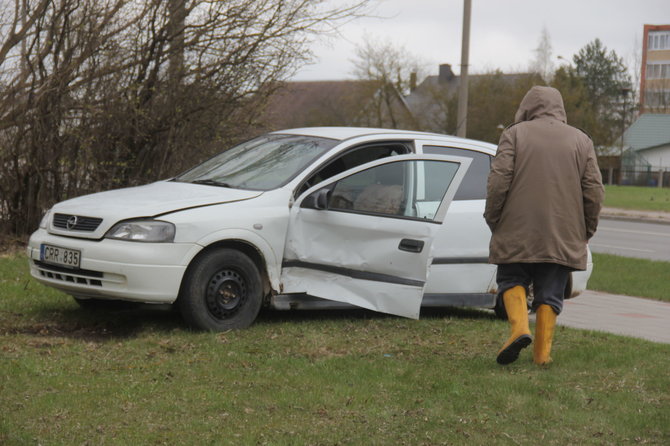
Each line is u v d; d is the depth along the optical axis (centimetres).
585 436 436
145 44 1159
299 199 679
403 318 739
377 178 696
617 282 1198
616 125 8194
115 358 561
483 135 5556
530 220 562
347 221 680
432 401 487
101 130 1161
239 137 1266
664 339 745
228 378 523
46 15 1084
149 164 1235
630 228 2642
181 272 625
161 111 1191
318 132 761
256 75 1220
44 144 1122
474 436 428
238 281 655
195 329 643
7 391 476
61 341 605
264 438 414
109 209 638
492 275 762
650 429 449
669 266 1467
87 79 1127
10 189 1148
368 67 5781
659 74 10350
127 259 614
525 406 482
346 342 637
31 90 1093
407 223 691
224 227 642
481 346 641
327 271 682
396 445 412
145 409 454
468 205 759
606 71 9825
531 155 567
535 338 585
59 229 659
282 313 740
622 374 559
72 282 644
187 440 408
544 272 578
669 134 7856
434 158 713
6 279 861
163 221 627
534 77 5684
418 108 5878
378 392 504
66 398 466
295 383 517
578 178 570
